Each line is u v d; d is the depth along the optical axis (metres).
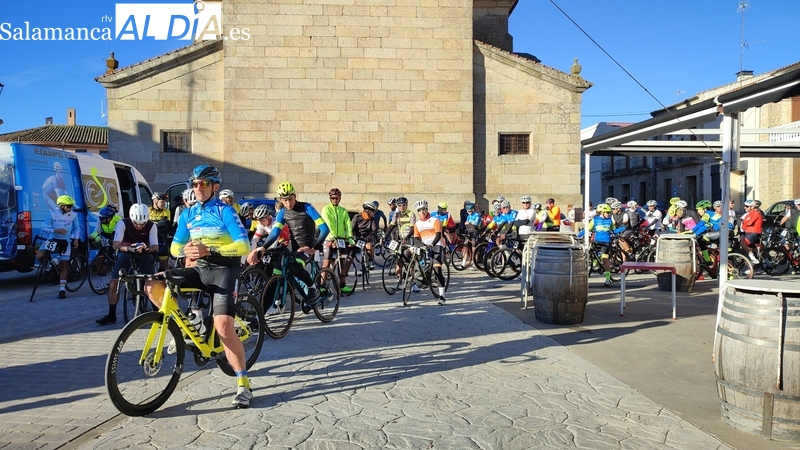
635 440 3.71
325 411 4.20
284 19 20.50
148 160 20.30
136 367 4.11
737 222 15.13
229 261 4.44
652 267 7.81
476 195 21.14
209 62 20.52
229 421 3.98
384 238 13.37
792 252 13.66
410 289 9.02
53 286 11.53
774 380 3.64
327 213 9.29
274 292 6.50
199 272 4.43
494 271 12.23
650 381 4.97
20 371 5.23
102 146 45.31
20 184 10.89
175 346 4.36
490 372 5.21
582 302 7.30
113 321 7.57
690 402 4.44
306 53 20.53
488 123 21.23
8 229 10.80
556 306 7.25
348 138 20.64
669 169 40.50
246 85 20.36
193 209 4.49
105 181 13.58
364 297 9.78
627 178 47.16
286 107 20.48
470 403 4.38
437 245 9.12
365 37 20.69
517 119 21.23
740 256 11.82
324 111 20.59
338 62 20.62
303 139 20.53
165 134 20.52
